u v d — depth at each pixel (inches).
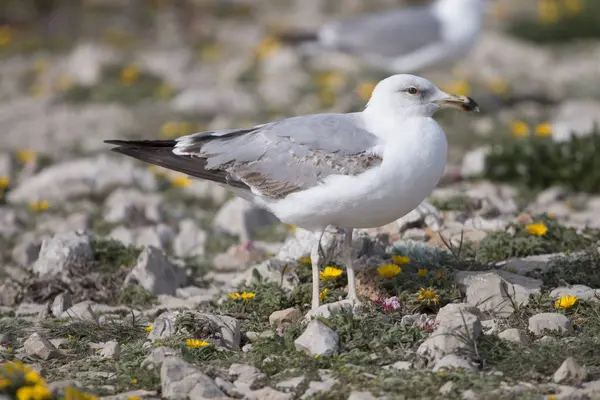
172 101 959.6
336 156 393.7
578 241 487.2
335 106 892.6
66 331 412.8
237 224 593.3
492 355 355.6
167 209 638.5
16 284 478.0
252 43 1267.2
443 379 333.7
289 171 401.4
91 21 1409.9
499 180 679.7
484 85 983.0
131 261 491.8
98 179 684.7
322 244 458.9
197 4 1460.4
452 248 471.2
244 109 920.3
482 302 408.2
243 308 425.4
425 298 408.8
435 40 864.9
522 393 323.0
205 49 1224.8
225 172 416.5
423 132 393.4
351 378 339.3
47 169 722.2
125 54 1179.3
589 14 1320.1
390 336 370.9
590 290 419.5
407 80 398.3
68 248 483.8
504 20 1347.2
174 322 395.2
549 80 1056.2
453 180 675.4
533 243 477.1
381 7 1396.4
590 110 856.3
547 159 677.3
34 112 933.2
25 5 1445.6
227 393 337.4
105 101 967.0
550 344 361.4
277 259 469.1
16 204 657.0
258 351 369.4
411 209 403.5
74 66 1078.4
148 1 1477.6
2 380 320.2
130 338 407.2
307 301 422.3
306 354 362.6
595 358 350.9
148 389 345.4
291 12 1433.3
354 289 412.5
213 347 372.5
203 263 527.5
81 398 314.8
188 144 426.6
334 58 1102.4
